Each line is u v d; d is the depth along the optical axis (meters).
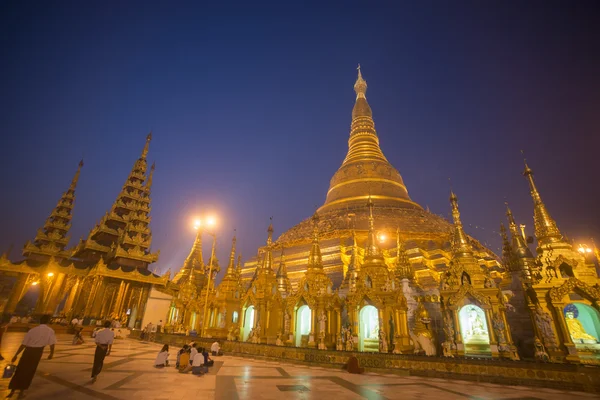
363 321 29.08
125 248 71.44
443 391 16.45
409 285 32.22
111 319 56.06
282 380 18.16
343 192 70.69
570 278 22.42
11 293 58.34
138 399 12.55
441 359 21.09
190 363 20.64
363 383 18.17
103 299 59.62
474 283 25.58
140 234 74.19
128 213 80.00
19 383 11.52
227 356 30.47
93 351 28.27
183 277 71.31
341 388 16.39
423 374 21.23
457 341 24.31
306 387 16.33
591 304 21.78
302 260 51.94
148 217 79.31
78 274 62.88
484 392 16.44
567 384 17.48
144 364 22.05
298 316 33.00
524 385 18.33
